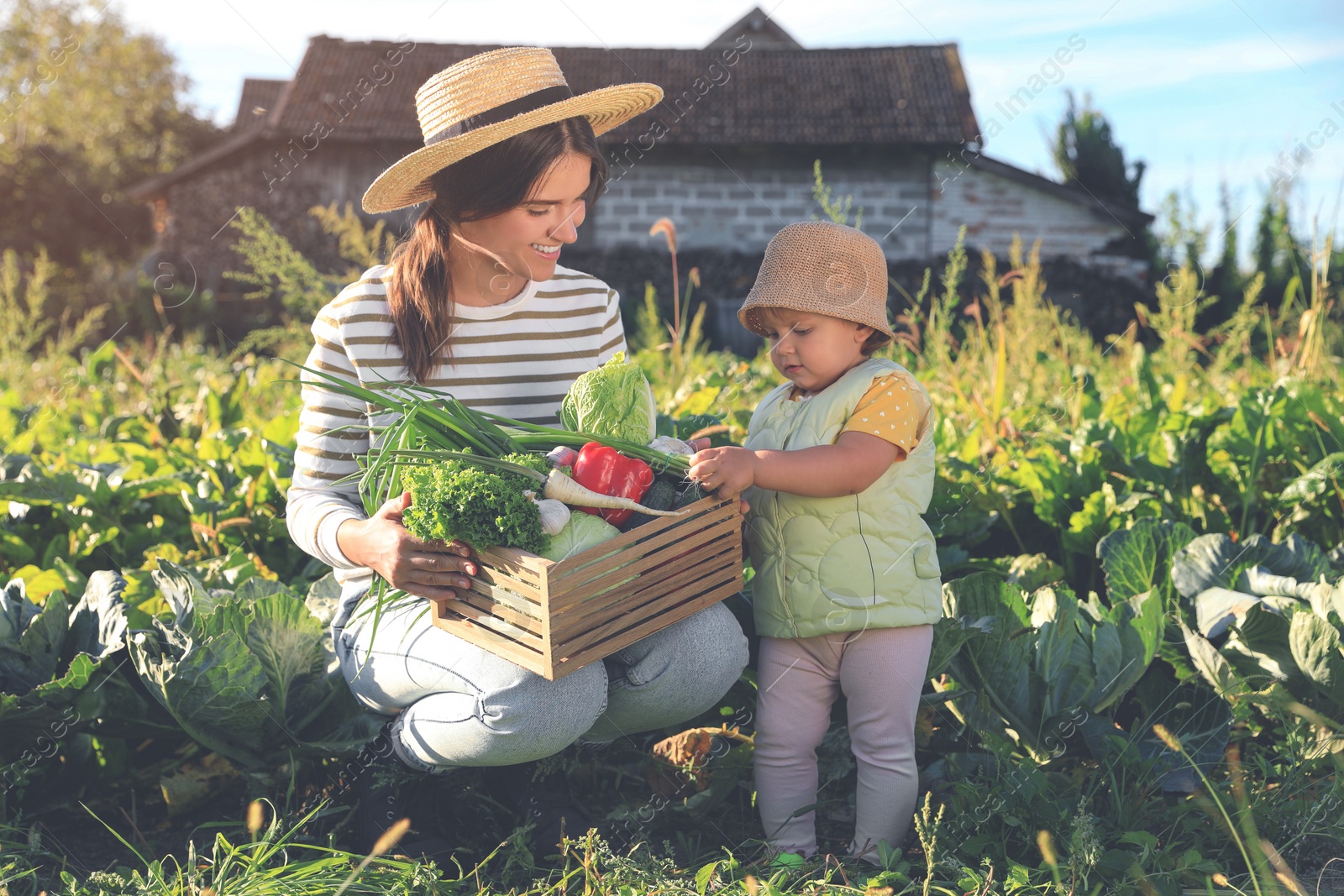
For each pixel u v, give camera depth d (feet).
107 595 8.18
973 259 53.36
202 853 7.47
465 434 6.74
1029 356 16.66
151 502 11.67
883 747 7.18
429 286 7.37
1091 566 11.18
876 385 7.23
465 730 6.57
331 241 52.60
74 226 75.92
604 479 6.54
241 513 10.97
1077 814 7.04
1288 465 11.26
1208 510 10.98
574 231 7.50
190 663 7.27
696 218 53.36
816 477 6.86
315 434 7.52
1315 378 14.65
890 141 51.57
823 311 7.20
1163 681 8.71
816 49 58.34
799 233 7.47
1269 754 8.20
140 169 87.92
